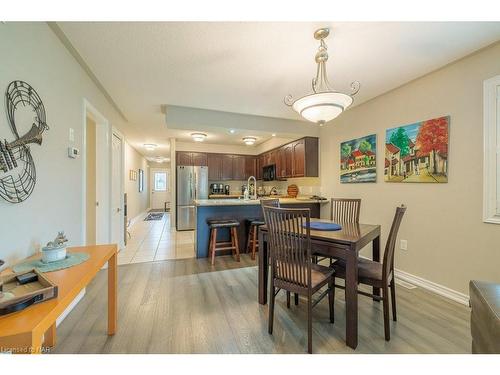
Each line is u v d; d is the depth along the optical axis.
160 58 2.14
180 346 1.56
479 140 2.06
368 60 2.17
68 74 1.99
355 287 1.57
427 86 2.48
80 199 2.22
